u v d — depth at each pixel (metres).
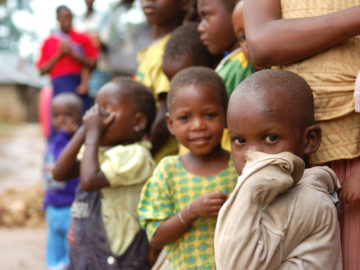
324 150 1.99
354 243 1.96
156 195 2.36
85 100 6.96
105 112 2.89
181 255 2.31
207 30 3.03
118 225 2.74
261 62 2.03
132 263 2.74
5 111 29.33
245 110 1.79
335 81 1.95
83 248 2.79
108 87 2.93
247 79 1.87
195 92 2.36
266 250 1.65
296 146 1.80
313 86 1.99
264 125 1.77
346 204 1.98
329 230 1.74
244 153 1.83
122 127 2.90
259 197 1.67
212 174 2.35
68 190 4.59
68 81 6.82
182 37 3.24
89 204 2.80
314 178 1.81
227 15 2.97
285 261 1.71
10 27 51.00
